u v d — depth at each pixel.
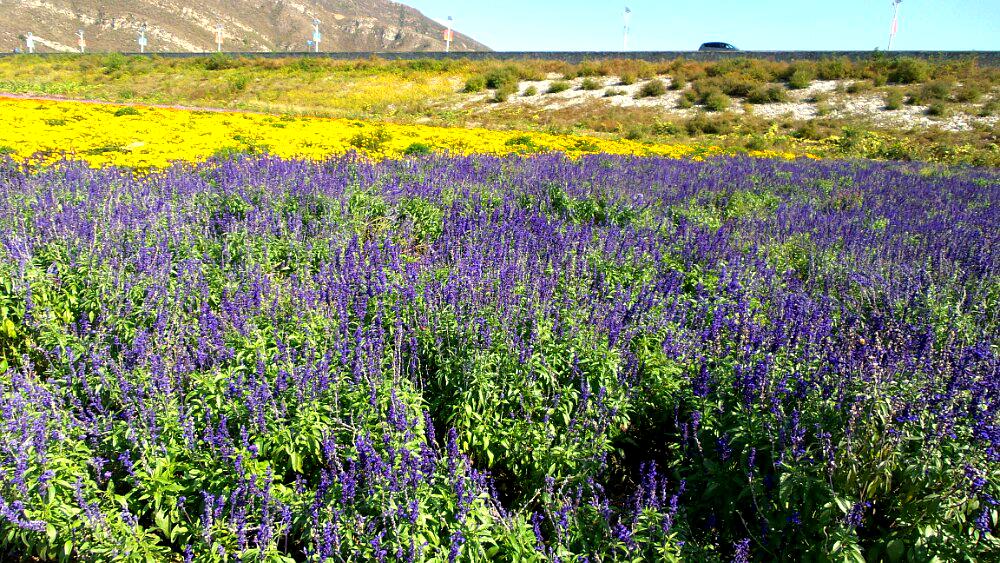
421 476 3.38
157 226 7.15
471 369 4.48
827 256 7.74
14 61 61.44
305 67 53.44
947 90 32.47
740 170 15.20
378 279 5.75
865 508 3.39
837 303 6.04
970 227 9.66
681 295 6.00
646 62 45.31
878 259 7.31
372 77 49.19
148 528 3.52
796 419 3.53
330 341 4.88
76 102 26.97
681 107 36.41
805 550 3.33
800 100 35.31
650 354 4.96
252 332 4.93
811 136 29.75
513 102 40.56
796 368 4.25
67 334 5.00
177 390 4.19
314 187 9.09
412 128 23.69
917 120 30.48
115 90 45.31
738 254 7.45
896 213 10.63
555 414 4.36
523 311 5.24
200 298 5.76
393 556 3.14
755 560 3.42
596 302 5.53
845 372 3.84
